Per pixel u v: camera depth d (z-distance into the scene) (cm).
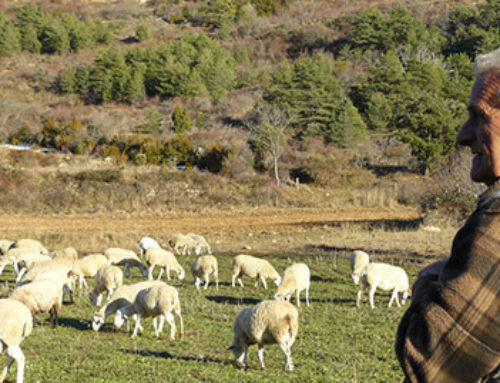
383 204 4156
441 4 10175
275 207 4156
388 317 1406
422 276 141
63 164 4897
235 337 989
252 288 1841
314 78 6138
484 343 118
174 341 1206
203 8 11144
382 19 8750
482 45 7756
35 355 1069
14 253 2088
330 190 4534
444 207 3091
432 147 4506
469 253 123
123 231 3228
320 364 978
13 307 900
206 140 5206
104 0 12375
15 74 7806
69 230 3262
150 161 4962
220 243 2898
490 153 130
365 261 1858
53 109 6419
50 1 11888
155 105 6775
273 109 5722
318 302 1603
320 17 10262
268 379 880
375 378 887
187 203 4203
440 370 121
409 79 6191
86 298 1723
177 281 1992
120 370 948
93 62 7800
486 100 131
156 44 9625
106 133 5353
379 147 5316
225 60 8012
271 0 11275
